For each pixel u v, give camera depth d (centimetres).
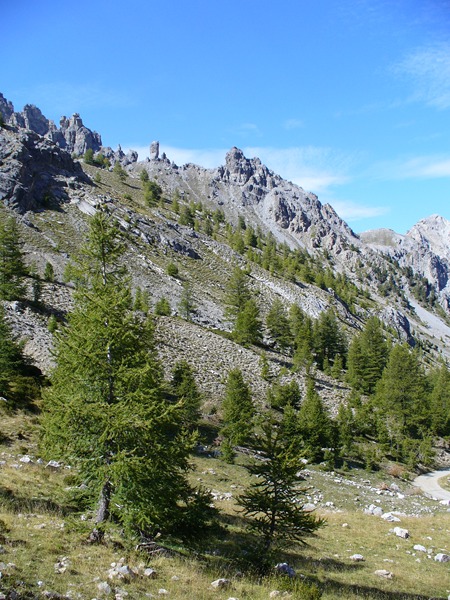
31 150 14388
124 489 1398
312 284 18338
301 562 1894
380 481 5266
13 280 6988
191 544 1662
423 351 19850
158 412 1446
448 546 2508
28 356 4512
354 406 7219
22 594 972
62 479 2236
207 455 4231
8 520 1444
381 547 2358
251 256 17962
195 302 11044
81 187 14725
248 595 1287
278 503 1611
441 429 8000
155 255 13062
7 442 2692
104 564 1266
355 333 14975
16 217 10925
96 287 1523
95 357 1426
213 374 7075
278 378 7925
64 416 1380
